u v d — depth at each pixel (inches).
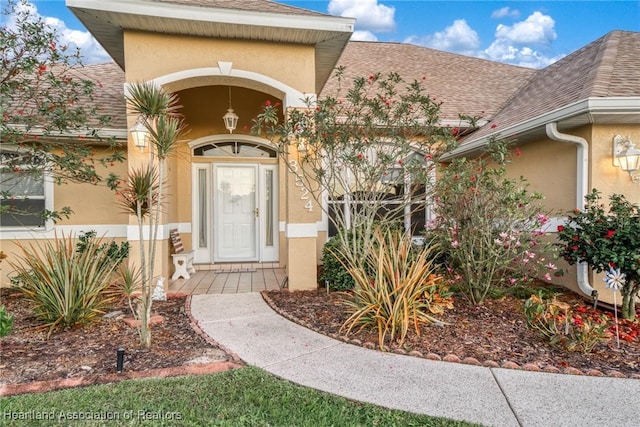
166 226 269.1
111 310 219.8
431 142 238.5
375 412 114.7
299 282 267.7
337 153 234.4
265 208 380.2
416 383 133.6
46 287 187.6
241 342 171.6
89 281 194.1
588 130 242.2
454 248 236.5
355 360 152.5
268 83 260.1
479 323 194.5
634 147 230.8
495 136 242.4
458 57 515.2
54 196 301.6
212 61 253.8
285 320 203.0
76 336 177.0
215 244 370.9
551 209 255.4
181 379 133.4
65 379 131.8
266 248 380.5
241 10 232.7
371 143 229.5
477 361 150.9
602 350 163.9
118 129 278.4
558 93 288.4
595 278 242.2
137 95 162.1
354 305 193.2
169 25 236.4
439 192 238.7
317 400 121.4
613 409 117.7
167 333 182.4
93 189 308.0
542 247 238.4
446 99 405.1
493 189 219.9
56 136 253.3
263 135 358.6
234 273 334.3
